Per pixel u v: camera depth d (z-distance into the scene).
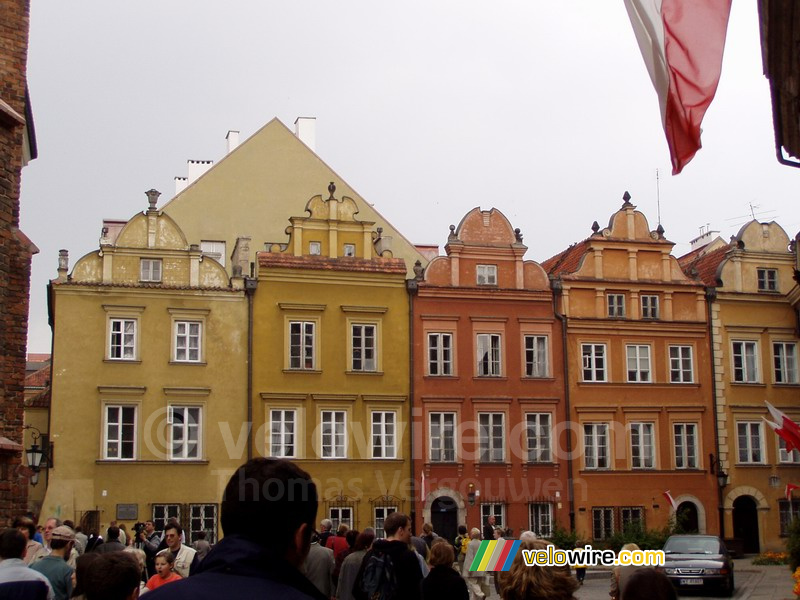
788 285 54.44
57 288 45.19
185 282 46.91
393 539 11.99
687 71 12.58
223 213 61.31
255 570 4.41
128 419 45.25
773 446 52.59
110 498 44.12
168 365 46.00
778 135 22.66
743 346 53.34
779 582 36.91
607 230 52.72
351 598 13.77
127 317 45.94
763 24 20.17
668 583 6.73
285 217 62.19
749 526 52.25
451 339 49.94
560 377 50.81
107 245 46.19
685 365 52.47
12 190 18.89
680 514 50.12
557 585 7.11
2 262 18.45
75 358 44.88
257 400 46.81
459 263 50.66
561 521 49.38
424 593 12.01
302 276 48.41
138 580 7.13
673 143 12.64
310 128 68.38
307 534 4.75
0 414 18.20
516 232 51.59
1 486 17.50
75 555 16.53
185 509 44.81
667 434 51.44
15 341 22.77
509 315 50.75
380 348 48.91
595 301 51.88
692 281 53.03
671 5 12.70
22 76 20.66
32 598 9.09
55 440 44.06
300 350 47.94
